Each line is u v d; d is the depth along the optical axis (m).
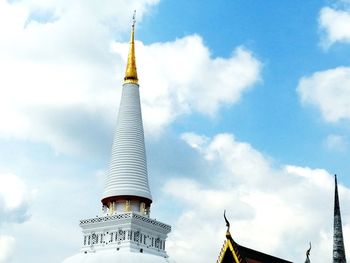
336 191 82.00
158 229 149.75
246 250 79.88
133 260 136.00
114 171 151.12
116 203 148.75
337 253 79.12
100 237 145.38
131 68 160.62
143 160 153.50
